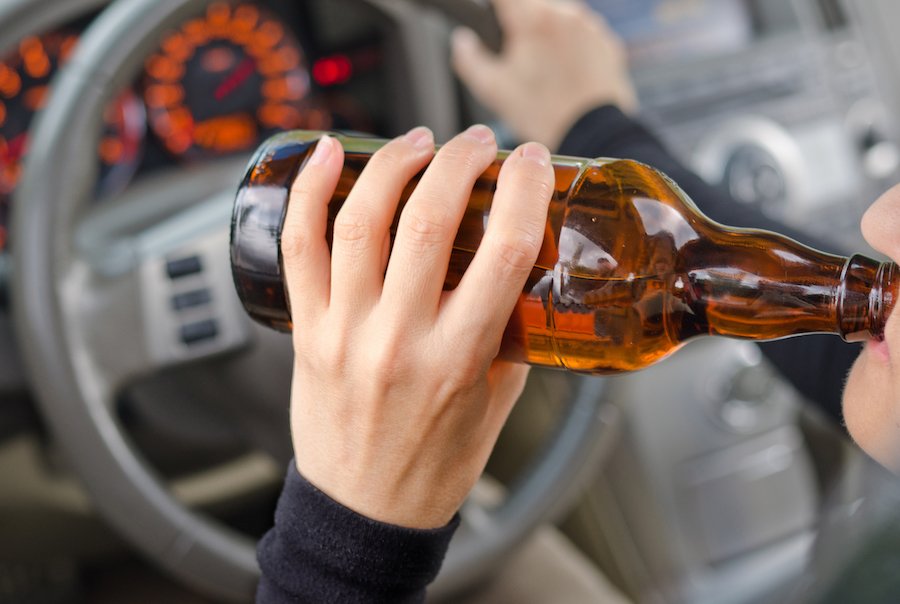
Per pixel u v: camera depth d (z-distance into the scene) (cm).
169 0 95
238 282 56
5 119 136
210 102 151
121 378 98
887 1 167
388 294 46
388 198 46
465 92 153
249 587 101
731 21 165
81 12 100
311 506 51
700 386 157
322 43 155
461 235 49
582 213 49
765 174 161
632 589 163
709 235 52
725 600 148
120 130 145
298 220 49
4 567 136
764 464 161
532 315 50
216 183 117
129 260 99
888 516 42
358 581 51
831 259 48
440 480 52
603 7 160
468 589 123
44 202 92
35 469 132
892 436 40
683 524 159
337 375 49
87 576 144
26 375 104
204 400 110
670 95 159
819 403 85
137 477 97
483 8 91
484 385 49
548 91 94
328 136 53
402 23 148
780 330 50
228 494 141
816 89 166
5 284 112
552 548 132
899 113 169
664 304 51
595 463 118
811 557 49
